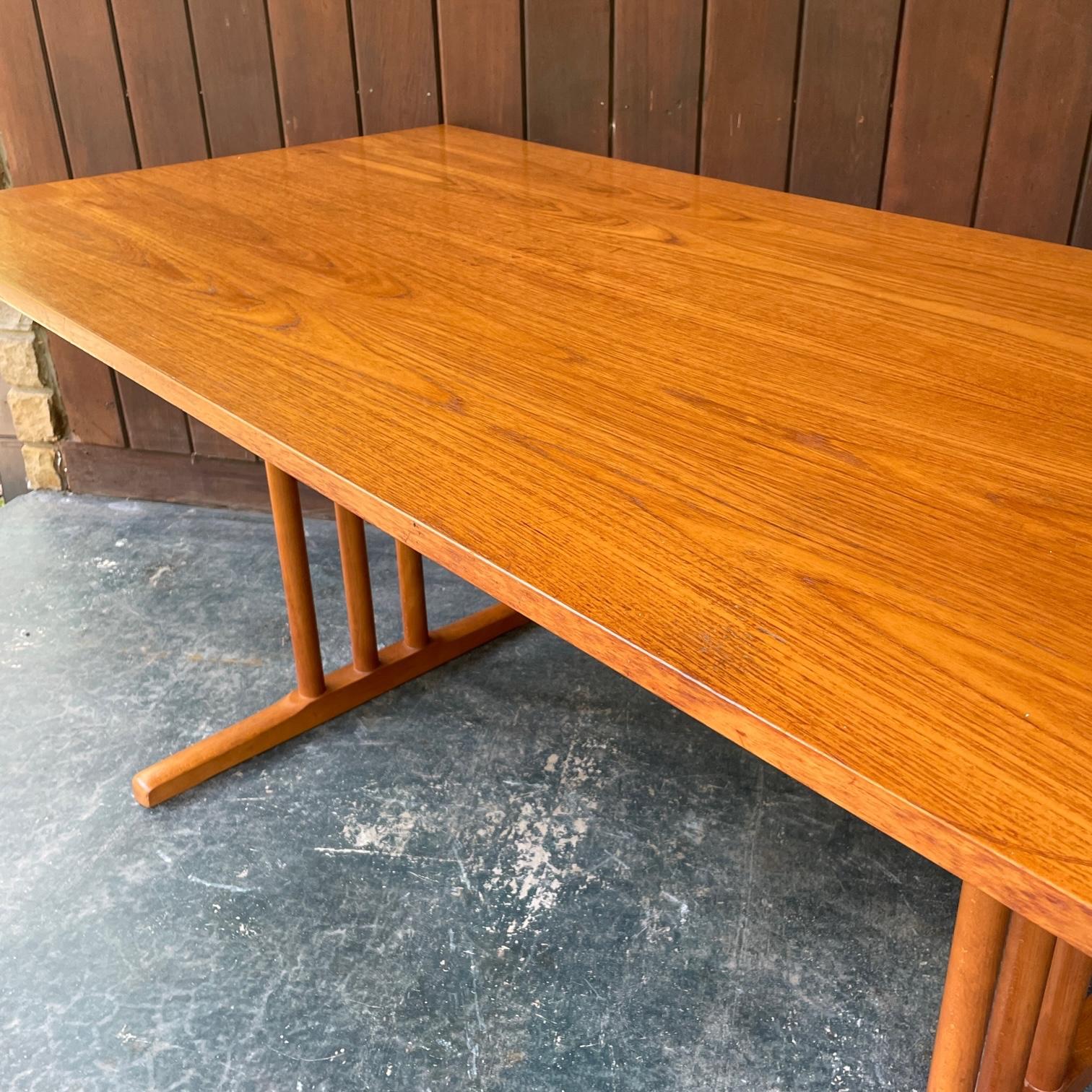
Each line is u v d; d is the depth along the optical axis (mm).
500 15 2000
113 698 2057
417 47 2084
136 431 2668
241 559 2506
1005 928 899
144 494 2746
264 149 2271
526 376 1018
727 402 965
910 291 1253
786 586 703
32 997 1477
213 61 2191
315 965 1522
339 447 885
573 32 1972
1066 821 520
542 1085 1357
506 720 1995
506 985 1489
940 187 1860
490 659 2164
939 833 526
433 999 1471
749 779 1845
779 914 1593
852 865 1673
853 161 1897
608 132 2043
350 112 2191
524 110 2082
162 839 1735
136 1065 1388
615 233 1463
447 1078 1369
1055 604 683
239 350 1077
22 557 2518
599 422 926
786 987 1480
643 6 1899
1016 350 1086
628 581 708
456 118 2139
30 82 2275
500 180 1728
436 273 1300
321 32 2115
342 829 1755
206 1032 1431
